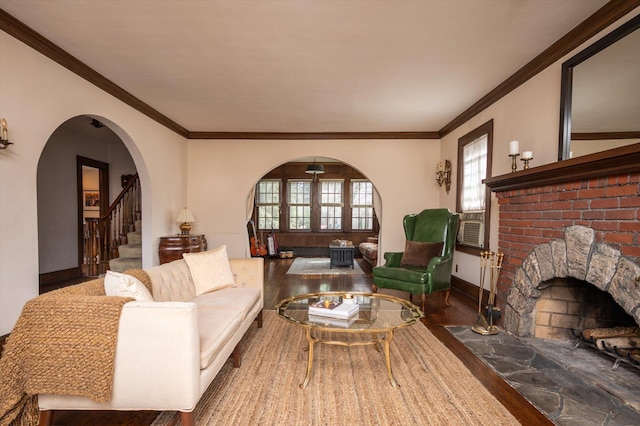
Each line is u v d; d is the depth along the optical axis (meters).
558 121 2.87
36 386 1.51
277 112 4.68
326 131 5.70
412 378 2.24
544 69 3.04
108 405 1.55
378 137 5.73
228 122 5.20
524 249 2.95
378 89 3.81
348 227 9.31
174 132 5.30
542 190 2.71
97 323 1.51
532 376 2.26
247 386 2.13
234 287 3.16
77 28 2.58
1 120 2.37
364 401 1.96
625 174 1.97
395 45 2.82
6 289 2.49
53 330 1.51
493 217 3.93
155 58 3.08
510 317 3.07
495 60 3.10
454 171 5.12
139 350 1.51
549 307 2.89
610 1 2.22
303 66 3.23
